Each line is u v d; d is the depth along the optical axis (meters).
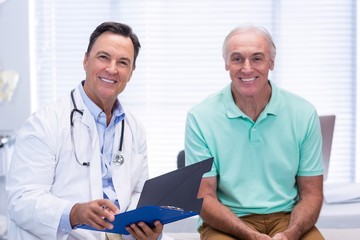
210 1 4.29
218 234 2.30
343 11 4.29
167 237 2.25
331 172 4.34
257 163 2.38
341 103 4.32
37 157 2.10
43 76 4.32
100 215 1.87
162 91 4.33
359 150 4.34
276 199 2.38
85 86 2.25
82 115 2.19
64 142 2.14
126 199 2.21
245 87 2.32
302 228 2.26
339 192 3.32
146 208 1.79
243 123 2.38
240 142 2.38
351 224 2.99
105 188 2.22
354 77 4.32
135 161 2.32
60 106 2.20
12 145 3.59
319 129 2.45
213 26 4.30
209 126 2.41
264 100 2.40
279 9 4.28
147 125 4.35
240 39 2.31
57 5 4.30
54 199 2.03
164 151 4.36
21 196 2.05
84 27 4.32
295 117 2.40
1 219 2.60
